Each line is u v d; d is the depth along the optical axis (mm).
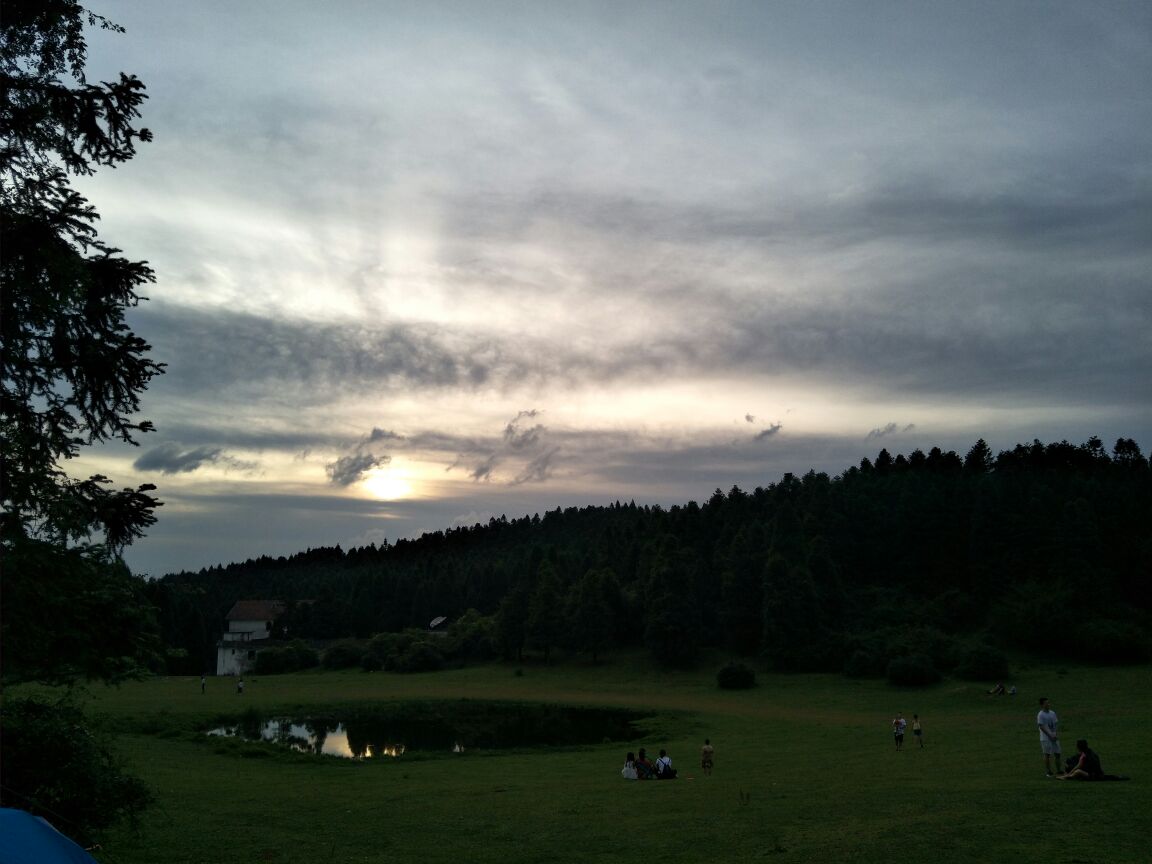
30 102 13203
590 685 104500
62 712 17359
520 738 64312
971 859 15133
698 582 133500
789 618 110688
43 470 13570
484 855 19859
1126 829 16641
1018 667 97875
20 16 12930
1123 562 128500
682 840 20172
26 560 13148
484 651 132750
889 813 21188
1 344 13141
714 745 51281
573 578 166000
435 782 36625
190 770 39812
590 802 28406
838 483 170000
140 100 13586
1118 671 93688
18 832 7301
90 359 13945
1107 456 183750
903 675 90875
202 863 19109
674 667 114750
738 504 168750
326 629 163125
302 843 21875
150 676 15445
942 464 194375
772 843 18781
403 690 96562
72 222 13422
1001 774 27609
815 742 49781
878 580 140625
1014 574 126688
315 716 76062
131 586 14828
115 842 20641
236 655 148875
